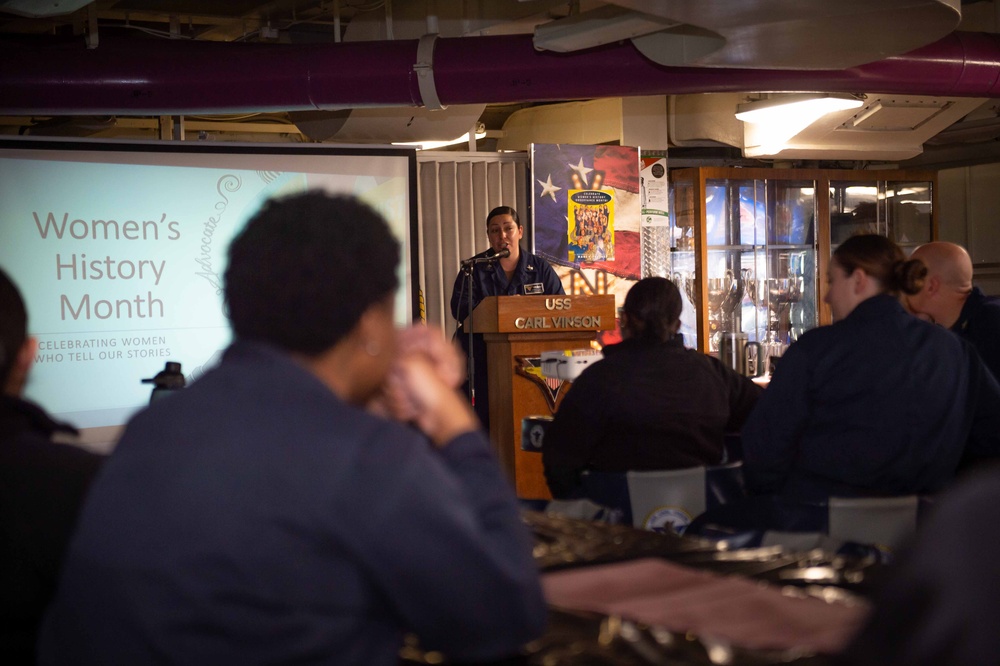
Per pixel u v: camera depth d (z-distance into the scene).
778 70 5.20
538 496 4.83
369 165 6.26
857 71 5.25
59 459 1.30
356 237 1.08
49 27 6.85
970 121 8.22
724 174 7.97
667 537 1.62
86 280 5.74
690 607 1.23
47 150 5.65
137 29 6.62
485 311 4.98
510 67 5.29
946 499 0.52
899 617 0.49
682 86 5.27
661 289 2.79
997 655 0.46
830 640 1.09
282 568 0.92
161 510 0.94
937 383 2.38
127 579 0.93
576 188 7.12
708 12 4.01
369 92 5.40
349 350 1.09
